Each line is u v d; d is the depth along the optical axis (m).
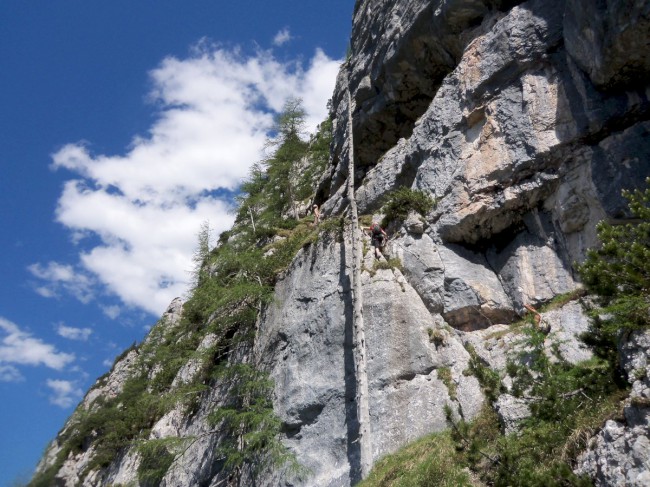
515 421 13.05
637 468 9.20
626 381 11.04
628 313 11.01
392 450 17.72
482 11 22.84
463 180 20.78
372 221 24.14
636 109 17.23
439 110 23.02
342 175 30.58
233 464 22.27
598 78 17.52
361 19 31.98
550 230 18.88
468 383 17.94
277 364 22.92
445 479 14.12
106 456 41.22
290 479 19.75
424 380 18.78
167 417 31.81
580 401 11.55
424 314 20.17
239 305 26.66
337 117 32.91
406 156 24.27
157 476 25.59
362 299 21.06
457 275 20.20
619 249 11.16
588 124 17.80
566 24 18.56
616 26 15.98
